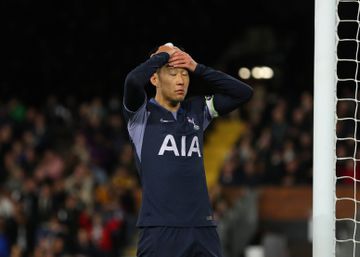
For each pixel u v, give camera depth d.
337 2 19.53
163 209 17.55
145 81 17.59
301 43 84.88
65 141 66.94
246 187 63.25
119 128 69.12
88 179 58.84
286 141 64.19
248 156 64.50
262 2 86.31
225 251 56.38
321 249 19.14
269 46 85.56
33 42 80.44
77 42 81.62
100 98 81.50
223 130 76.00
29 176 60.56
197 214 17.66
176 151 17.88
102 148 66.44
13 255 52.97
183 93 18.12
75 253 53.97
